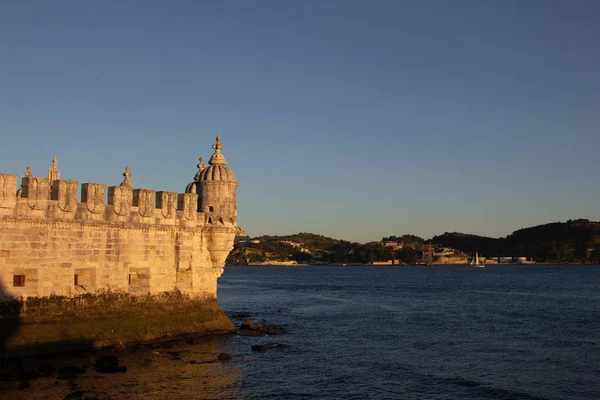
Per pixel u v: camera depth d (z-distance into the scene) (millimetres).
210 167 47500
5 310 32562
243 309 78812
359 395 32125
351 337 51531
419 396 32219
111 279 38281
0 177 32781
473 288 135500
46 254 34656
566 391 33594
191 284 44156
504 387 34281
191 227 44281
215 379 33406
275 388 32781
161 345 39625
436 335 53500
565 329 58219
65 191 35969
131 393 29453
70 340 34938
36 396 27328
